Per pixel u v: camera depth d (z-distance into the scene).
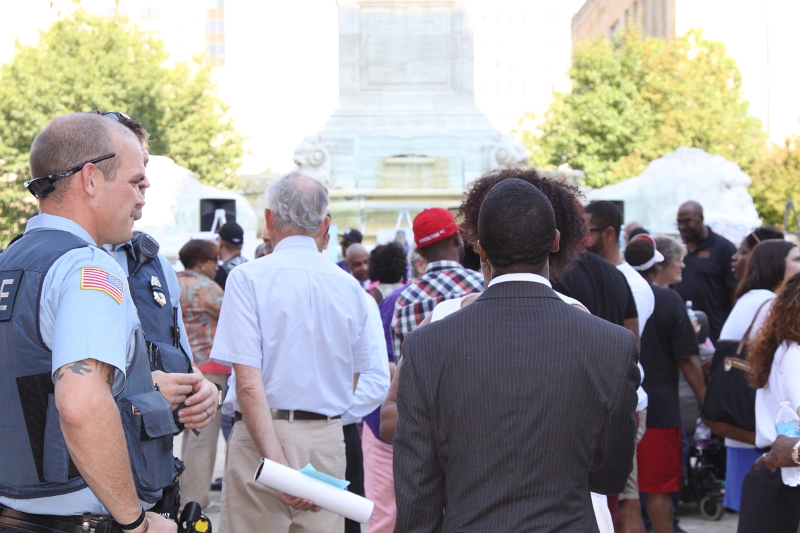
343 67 18.77
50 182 2.70
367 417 5.11
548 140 40.34
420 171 18.17
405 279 8.21
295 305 3.92
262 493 3.95
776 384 4.15
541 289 2.58
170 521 2.76
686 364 5.80
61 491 2.54
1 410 2.52
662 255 6.87
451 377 2.47
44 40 37.12
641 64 40.78
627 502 5.38
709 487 6.96
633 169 38.00
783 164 39.56
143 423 2.67
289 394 3.91
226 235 8.78
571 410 2.42
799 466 3.86
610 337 2.51
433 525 2.49
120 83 36.88
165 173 17.27
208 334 7.11
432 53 18.80
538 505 2.37
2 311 2.53
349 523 5.07
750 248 7.74
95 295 2.50
